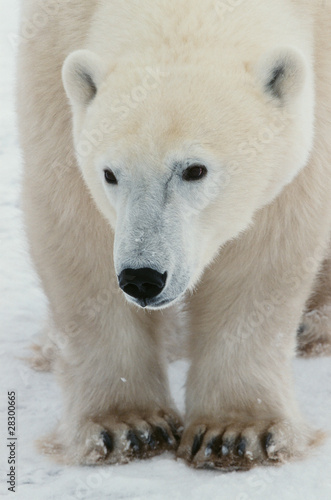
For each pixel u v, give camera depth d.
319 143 9.39
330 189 9.47
